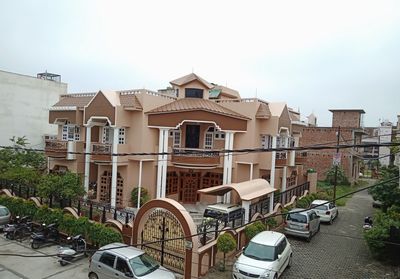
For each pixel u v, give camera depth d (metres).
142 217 15.22
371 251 15.86
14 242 18.03
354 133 39.12
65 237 18.06
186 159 23.23
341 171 38.81
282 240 14.40
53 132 40.28
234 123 23.45
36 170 25.84
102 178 24.31
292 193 25.98
